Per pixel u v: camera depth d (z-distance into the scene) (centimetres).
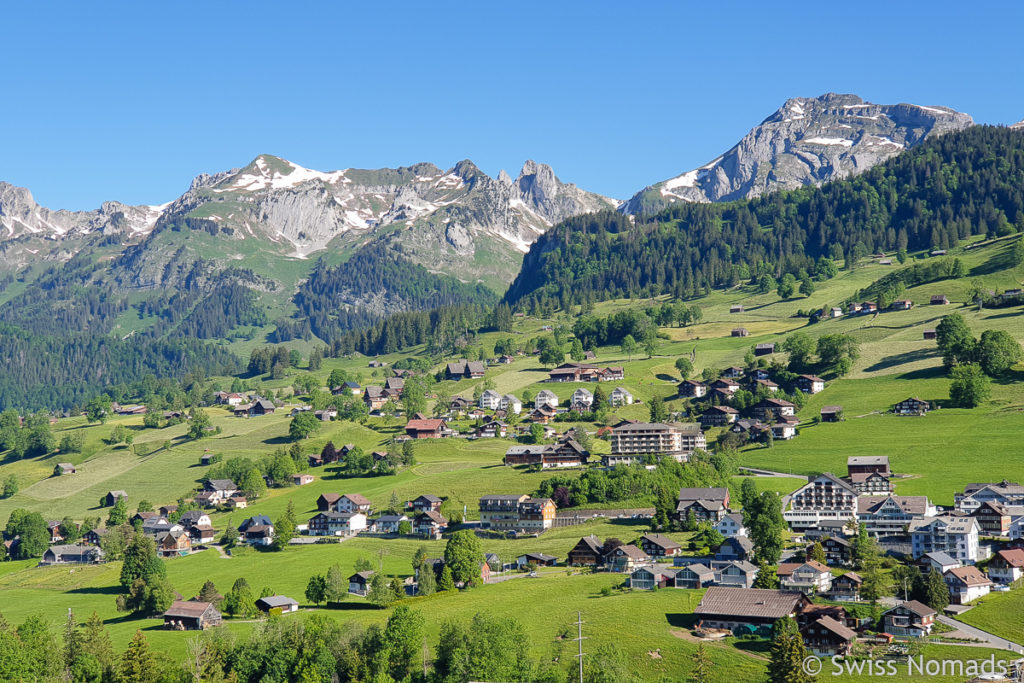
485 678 15550
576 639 17500
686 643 17138
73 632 18212
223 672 17150
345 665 16850
